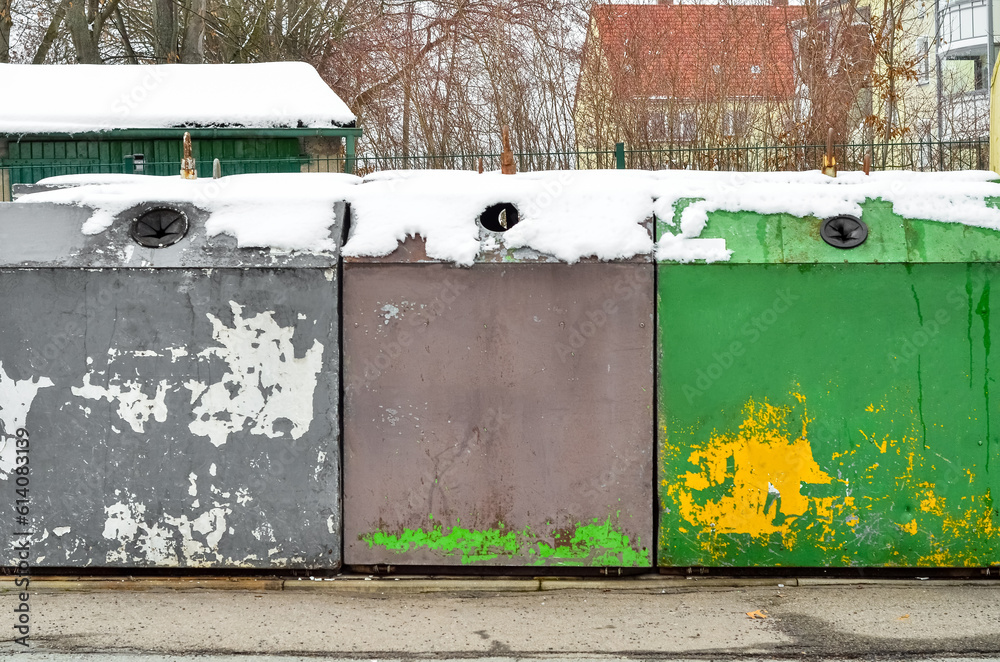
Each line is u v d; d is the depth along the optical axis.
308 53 19.45
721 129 11.30
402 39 16.91
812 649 3.73
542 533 4.54
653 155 11.00
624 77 11.78
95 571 4.66
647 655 3.70
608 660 3.65
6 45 17.27
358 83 17.70
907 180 4.89
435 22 15.69
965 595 4.33
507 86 13.17
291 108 10.12
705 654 3.70
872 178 5.11
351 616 4.16
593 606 4.28
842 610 4.16
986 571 4.52
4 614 4.17
